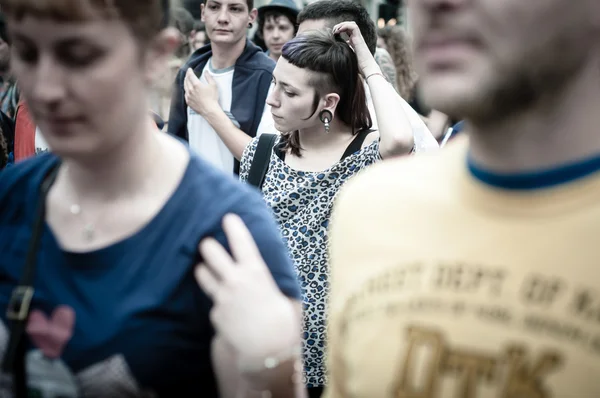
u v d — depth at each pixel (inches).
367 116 91.5
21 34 35.3
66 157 37.5
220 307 36.0
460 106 31.5
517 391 30.1
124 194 39.4
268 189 90.4
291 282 40.6
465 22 30.8
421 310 32.9
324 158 89.7
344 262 38.6
